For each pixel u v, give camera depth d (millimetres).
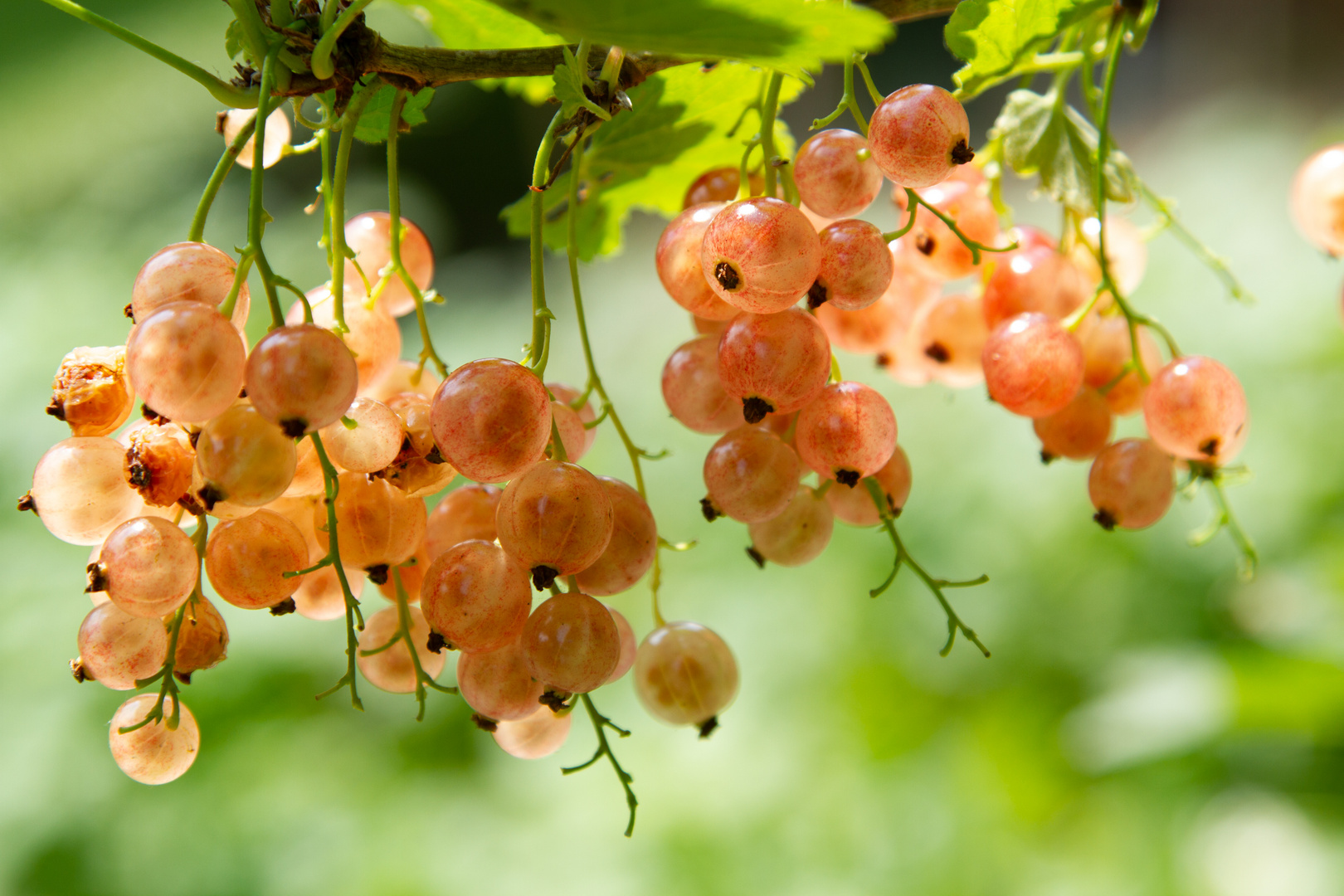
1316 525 595
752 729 684
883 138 289
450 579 284
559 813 663
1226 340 731
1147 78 1867
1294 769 509
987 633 674
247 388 275
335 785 694
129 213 1193
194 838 653
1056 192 320
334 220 287
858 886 594
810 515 306
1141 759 504
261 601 285
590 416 308
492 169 2357
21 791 646
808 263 285
